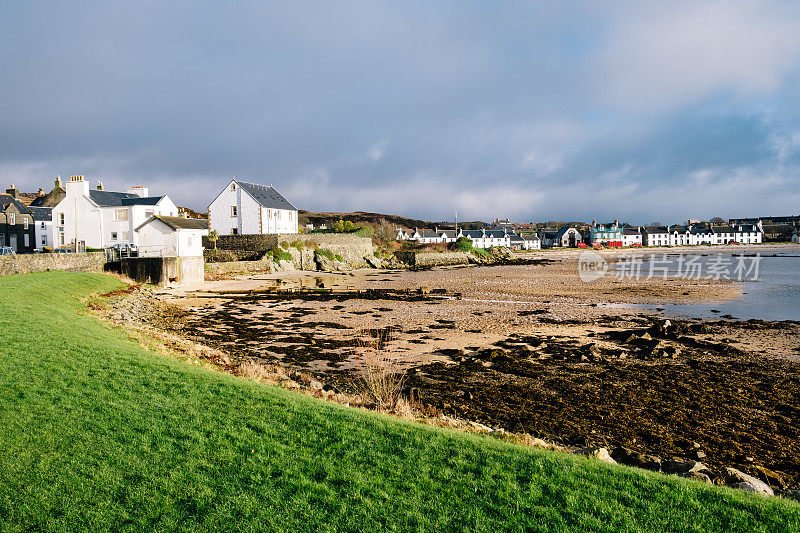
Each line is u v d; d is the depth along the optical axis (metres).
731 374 18.45
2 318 16.78
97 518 6.10
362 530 6.06
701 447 11.95
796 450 11.90
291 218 80.44
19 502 6.30
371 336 25.66
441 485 7.18
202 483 6.97
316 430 8.98
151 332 22.31
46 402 9.41
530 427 13.09
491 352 21.28
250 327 28.25
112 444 7.95
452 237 136.62
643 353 21.66
